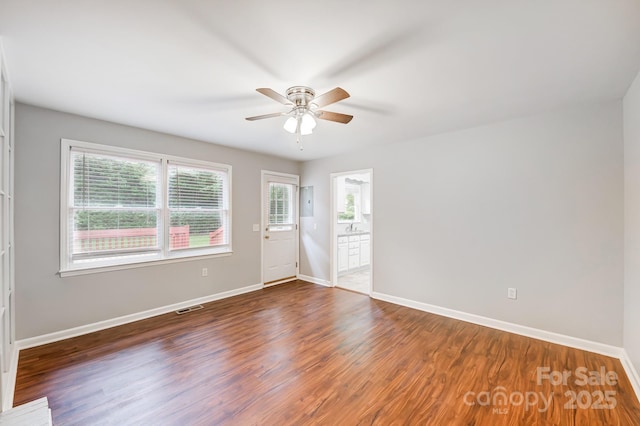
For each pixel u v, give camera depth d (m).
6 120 1.88
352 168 4.48
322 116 2.32
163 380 2.10
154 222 3.46
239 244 4.36
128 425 1.66
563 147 2.68
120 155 3.15
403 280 3.86
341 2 1.33
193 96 2.41
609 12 1.38
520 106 2.60
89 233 2.98
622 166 2.39
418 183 3.70
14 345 2.44
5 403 1.79
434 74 2.02
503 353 2.51
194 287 3.81
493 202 3.09
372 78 2.08
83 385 2.03
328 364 2.33
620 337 2.41
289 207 5.21
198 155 3.83
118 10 1.39
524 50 1.72
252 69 1.96
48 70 1.98
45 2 1.32
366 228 7.10
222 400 1.88
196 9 1.38
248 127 3.25
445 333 2.94
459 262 3.35
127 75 2.05
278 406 1.83
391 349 2.59
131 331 2.96
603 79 2.07
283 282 5.08
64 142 2.79
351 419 1.71
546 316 2.77
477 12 1.39
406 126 3.20
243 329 3.02
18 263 2.55
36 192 2.64
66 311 2.80
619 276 2.41
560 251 2.70
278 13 1.41
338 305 3.84
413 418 1.72
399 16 1.43
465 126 3.19
